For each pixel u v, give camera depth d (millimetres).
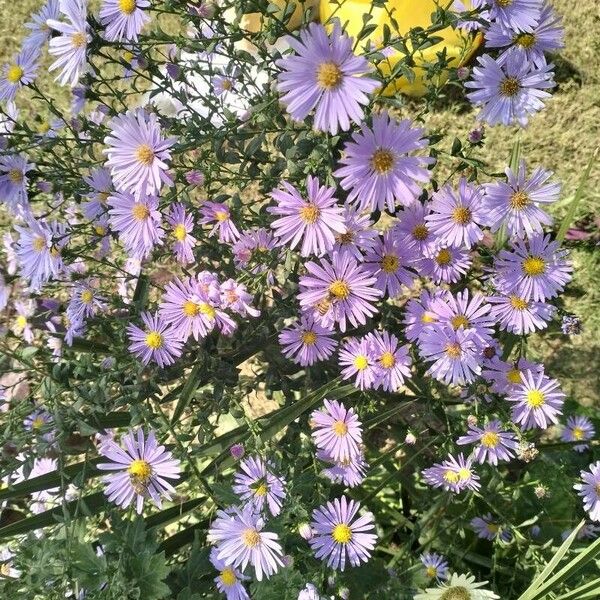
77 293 288
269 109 251
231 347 298
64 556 237
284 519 252
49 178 264
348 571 289
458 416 291
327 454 274
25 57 260
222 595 277
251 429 256
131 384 274
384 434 387
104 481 277
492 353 266
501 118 227
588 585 254
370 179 204
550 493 333
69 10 218
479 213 240
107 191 272
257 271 263
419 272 259
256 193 417
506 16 207
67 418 255
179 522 361
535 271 250
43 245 260
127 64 246
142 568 239
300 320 275
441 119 433
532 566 297
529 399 262
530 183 236
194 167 251
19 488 265
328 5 386
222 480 297
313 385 297
